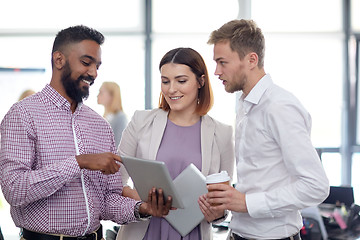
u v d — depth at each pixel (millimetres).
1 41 6262
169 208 1823
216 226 2760
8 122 1682
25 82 5918
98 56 1785
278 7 6332
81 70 1735
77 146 1785
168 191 1735
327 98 6352
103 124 1920
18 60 6281
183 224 2066
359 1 6309
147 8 6359
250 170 1764
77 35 1735
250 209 1666
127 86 6340
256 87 1744
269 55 6336
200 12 6359
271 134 1687
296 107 1650
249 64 1771
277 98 1686
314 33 6316
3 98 5871
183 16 6375
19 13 6262
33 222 1712
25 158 1663
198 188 2023
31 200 1629
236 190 1704
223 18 6359
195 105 2238
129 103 6352
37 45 6297
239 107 1901
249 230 1789
